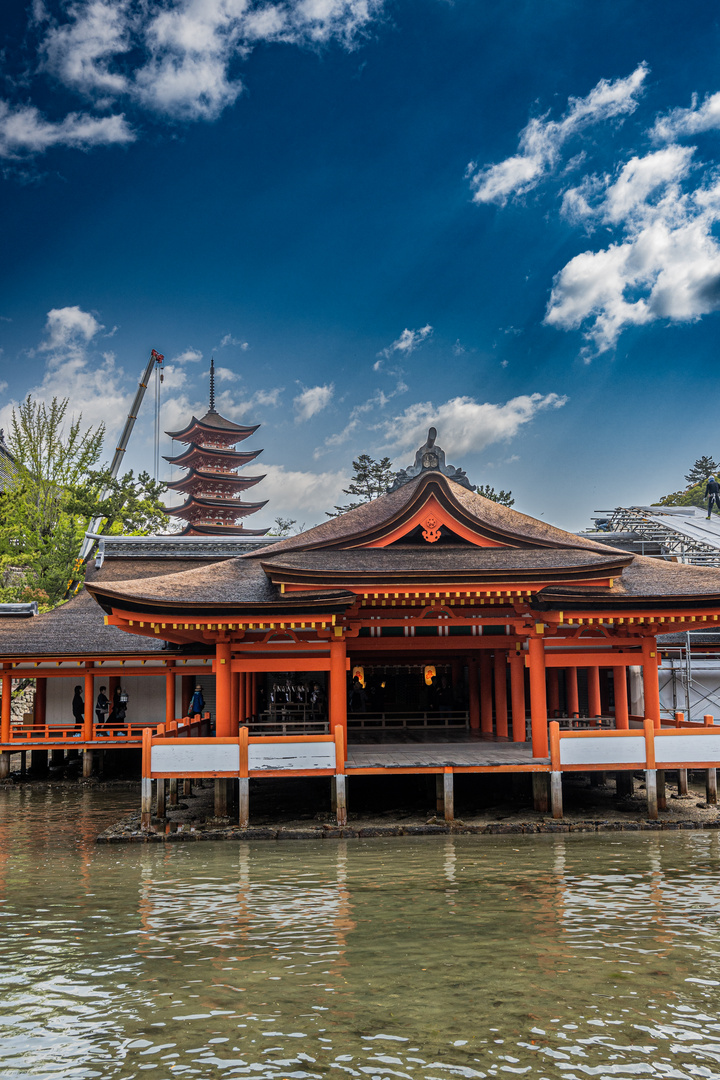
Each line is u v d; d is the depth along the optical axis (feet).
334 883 54.75
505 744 86.94
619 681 93.04
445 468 99.50
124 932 44.45
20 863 63.62
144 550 140.46
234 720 90.17
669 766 73.72
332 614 75.36
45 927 45.62
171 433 291.99
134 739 111.65
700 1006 33.65
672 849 63.82
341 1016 33.01
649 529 139.13
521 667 88.94
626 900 49.42
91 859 64.44
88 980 37.19
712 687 114.32
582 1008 33.53
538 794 76.95
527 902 49.29
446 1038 31.04
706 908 47.50
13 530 180.04
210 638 80.48
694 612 77.46
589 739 73.36
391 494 97.60
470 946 41.19
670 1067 28.78
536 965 38.34
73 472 197.88
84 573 148.15
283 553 83.71
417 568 77.00
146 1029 32.12
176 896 52.16
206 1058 29.76
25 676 113.39
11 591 170.19
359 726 108.17
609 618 78.48
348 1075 28.45
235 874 57.98
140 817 80.18
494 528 83.20
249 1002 34.45
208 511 280.31
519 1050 30.07
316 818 74.95
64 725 113.39
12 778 113.80
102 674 114.42
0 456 198.70
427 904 49.11
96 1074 28.73
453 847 65.67
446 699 111.34
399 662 106.83
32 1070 29.07
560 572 75.56
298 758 72.18
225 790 75.36
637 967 37.96
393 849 65.36
